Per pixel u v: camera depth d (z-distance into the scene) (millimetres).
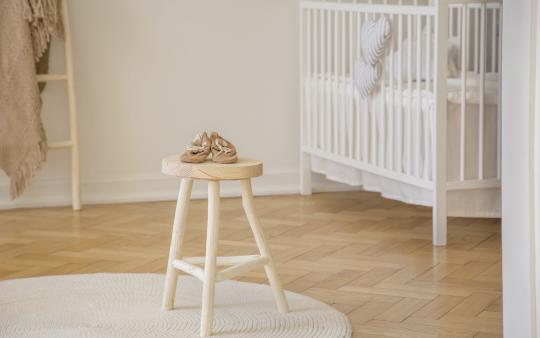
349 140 4078
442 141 3480
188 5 4441
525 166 2031
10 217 4102
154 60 4438
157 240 3650
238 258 2633
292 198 4496
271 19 4531
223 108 4535
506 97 2078
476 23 3939
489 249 3463
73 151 4234
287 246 3521
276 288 2658
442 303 2783
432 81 3932
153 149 4480
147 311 2691
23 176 4129
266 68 4559
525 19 2004
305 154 4539
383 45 3736
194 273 2549
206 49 4480
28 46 4070
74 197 4250
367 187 4012
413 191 3691
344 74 4105
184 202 2629
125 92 4426
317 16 4566
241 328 2539
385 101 3803
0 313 2693
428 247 3498
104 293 2879
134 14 4391
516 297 2096
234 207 4281
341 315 2646
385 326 2578
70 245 3568
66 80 4332
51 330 2541
